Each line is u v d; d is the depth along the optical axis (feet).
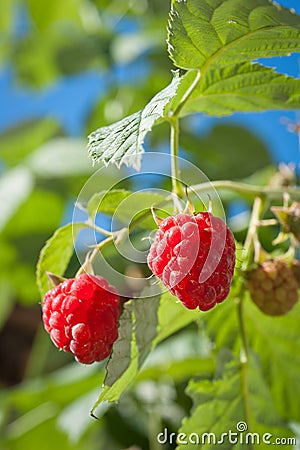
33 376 1.55
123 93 1.67
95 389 1.36
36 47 1.83
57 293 0.87
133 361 0.91
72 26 1.83
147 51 1.63
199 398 1.03
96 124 1.73
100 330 0.85
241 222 1.30
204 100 0.97
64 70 1.75
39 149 1.63
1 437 1.42
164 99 0.82
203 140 1.62
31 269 1.67
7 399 1.37
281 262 0.99
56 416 1.38
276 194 1.01
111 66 1.67
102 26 1.73
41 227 1.66
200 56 0.89
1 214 1.55
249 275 0.99
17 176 1.60
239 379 1.05
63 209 1.64
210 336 1.08
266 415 1.05
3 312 1.76
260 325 1.08
